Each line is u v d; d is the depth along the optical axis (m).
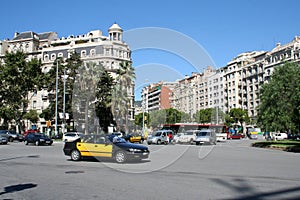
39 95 77.06
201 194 7.77
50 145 34.22
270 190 8.30
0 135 37.22
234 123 89.38
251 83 94.06
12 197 7.47
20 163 14.84
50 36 86.12
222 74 106.12
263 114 31.28
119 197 7.41
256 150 27.42
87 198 7.31
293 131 29.81
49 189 8.39
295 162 15.99
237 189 8.43
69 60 53.84
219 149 28.47
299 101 27.38
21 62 53.44
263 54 90.75
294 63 31.73
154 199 7.21
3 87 53.75
